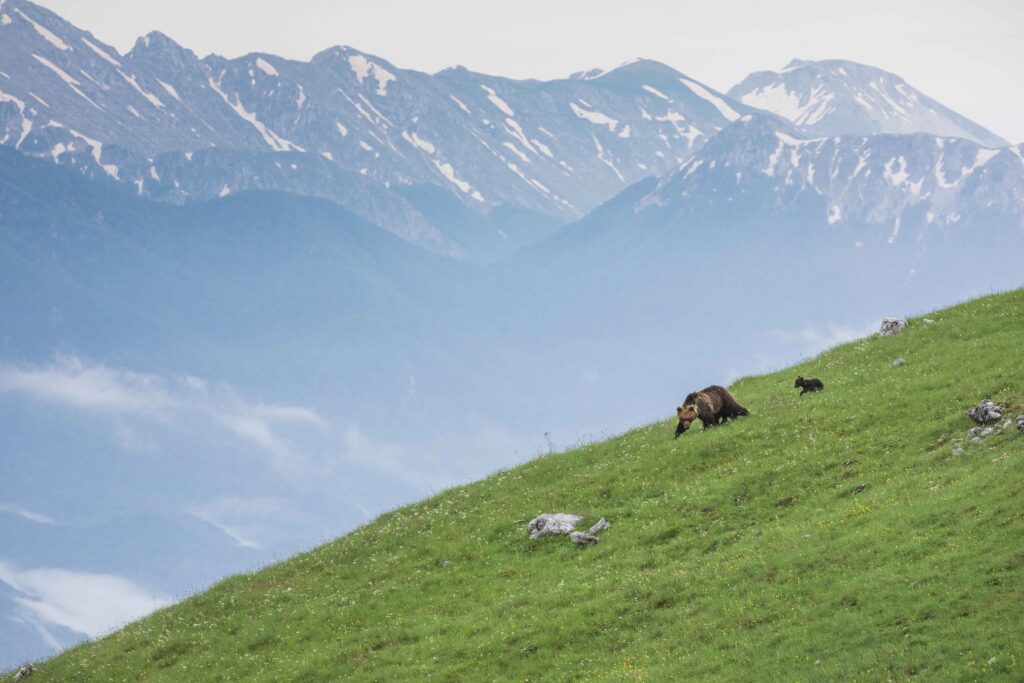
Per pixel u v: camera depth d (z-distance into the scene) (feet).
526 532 316.81
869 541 241.14
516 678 241.35
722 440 332.19
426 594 298.56
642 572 270.26
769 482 295.89
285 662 282.15
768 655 213.66
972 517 232.53
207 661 298.76
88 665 319.88
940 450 276.62
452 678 248.73
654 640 237.45
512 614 270.26
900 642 201.46
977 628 196.44
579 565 287.69
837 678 197.67
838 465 291.79
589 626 252.62
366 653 274.36
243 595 339.98
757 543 262.88
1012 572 208.23
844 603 221.46
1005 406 285.84
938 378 324.39
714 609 240.12
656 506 305.12
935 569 219.00
